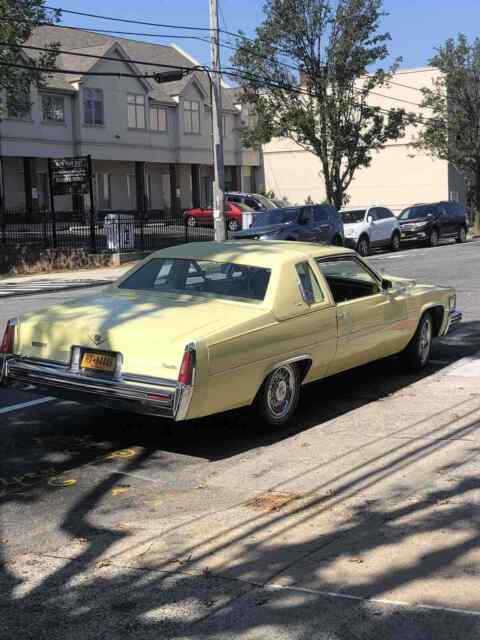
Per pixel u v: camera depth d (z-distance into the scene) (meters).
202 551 4.36
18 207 39.41
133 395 5.75
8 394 8.18
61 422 7.12
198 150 47.69
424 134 44.03
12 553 4.44
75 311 6.59
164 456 6.17
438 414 7.03
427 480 5.27
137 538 4.60
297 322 6.63
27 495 5.35
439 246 33.47
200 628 3.52
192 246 7.58
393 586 3.78
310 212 24.44
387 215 30.92
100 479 5.66
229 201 39.91
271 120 33.81
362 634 3.38
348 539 4.38
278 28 32.00
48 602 3.85
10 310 15.55
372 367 9.26
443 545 4.20
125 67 42.47
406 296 8.30
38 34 41.84
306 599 3.71
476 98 42.66
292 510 4.90
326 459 5.93
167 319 6.13
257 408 6.52
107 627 3.58
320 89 33.31
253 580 3.95
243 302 6.55
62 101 39.75
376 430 6.65
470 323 12.16
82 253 26.72
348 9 31.75
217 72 24.00
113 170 44.53
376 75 33.38
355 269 7.84
